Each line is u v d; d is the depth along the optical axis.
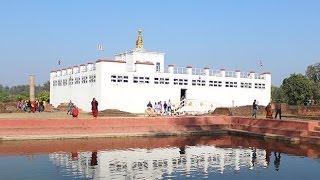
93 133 30.08
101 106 43.19
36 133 28.28
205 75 50.53
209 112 46.91
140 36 54.25
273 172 17.66
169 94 47.69
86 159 20.39
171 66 47.81
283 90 69.19
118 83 44.19
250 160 20.78
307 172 17.67
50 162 19.34
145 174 16.95
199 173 17.34
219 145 26.92
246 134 33.59
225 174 17.16
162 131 32.75
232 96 52.72
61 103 52.69
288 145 27.06
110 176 16.42
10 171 17.11
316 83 73.19
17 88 127.12
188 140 29.94
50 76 60.56
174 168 18.41
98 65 43.91
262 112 46.75
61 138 28.81
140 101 45.59
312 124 28.34
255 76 55.09
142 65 45.78
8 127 27.62
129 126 31.64
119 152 22.98
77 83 50.03
